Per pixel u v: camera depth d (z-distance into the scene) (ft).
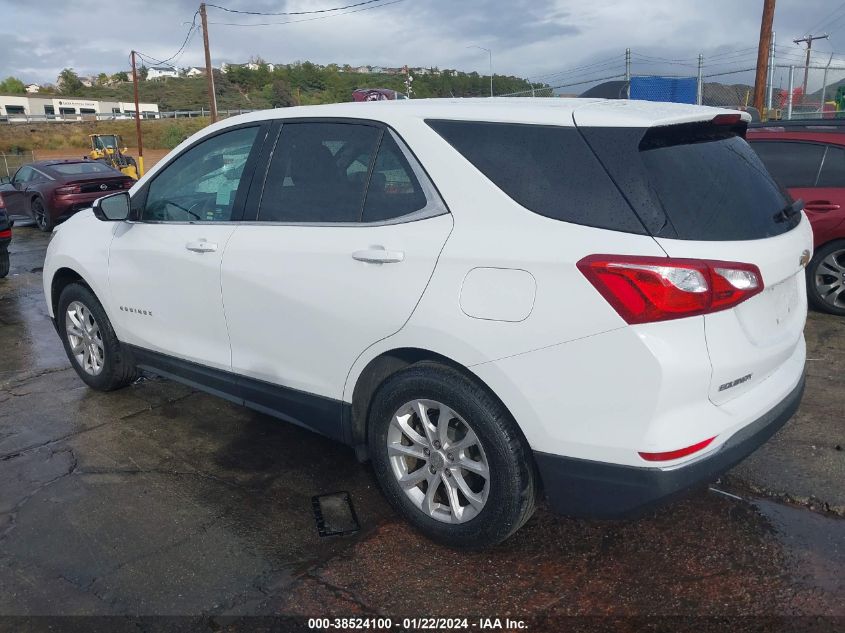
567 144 8.80
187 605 8.96
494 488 9.18
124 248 13.89
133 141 208.33
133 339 14.35
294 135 11.49
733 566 9.52
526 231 8.71
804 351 10.68
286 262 10.90
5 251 28.91
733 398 8.63
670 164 8.59
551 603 8.92
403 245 9.59
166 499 11.47
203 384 13.12
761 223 9.07
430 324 9.28
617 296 7.97
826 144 20.68
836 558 9.64
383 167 10.22
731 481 11.57
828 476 11.58
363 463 12.66
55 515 11.02
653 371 7.89
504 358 8.73
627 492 8.36
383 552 10.00
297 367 11.21
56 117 252.83
